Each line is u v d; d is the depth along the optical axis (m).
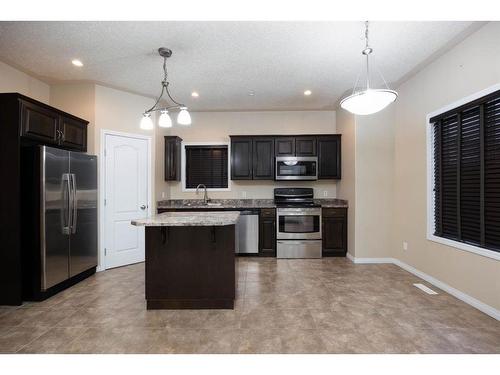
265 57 2.94
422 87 3.28
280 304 2.65
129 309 2.56
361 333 2.11
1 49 2.75
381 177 4.00
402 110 3.74
